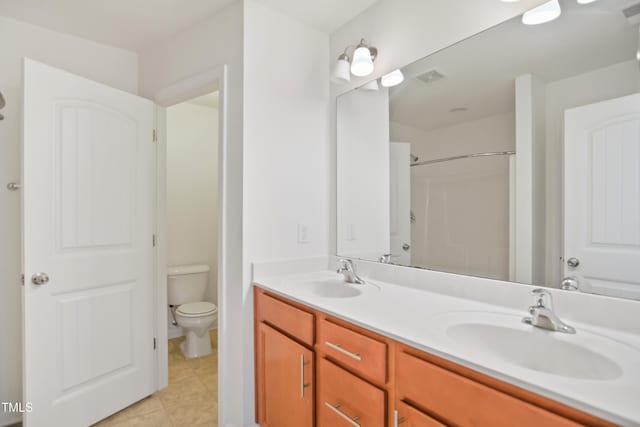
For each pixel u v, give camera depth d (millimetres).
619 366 778
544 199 1192
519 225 1258
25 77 1548
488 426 765
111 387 1865
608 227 1046
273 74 1776
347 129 1936
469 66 1387
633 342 913
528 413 699
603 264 1053
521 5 1229
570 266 1126
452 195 1472
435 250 1534
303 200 1914
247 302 1682
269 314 1571
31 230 1559
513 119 1270
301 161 1904
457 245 1452
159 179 2172
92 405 1773
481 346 1057
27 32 1882
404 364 956
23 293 1535
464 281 1372
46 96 1621
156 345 2137
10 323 1825
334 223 2012
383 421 1008
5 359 1809
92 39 2078
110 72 2168
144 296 2057
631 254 1000
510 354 1021
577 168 1113
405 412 946
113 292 1898
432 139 1535
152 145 2115
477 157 1381
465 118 1416
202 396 2086
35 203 1574
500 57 1294
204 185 3197
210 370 2432
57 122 1664
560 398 656
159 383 2146
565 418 654
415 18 1573
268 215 1760
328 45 2035
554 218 1167
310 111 1947
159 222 2166
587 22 1088
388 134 1717
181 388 2178
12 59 1831
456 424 827
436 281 1477
